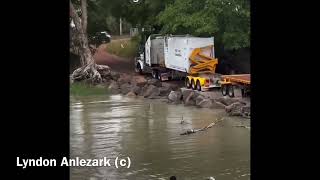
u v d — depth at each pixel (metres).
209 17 34.66
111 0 48.56
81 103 30.92
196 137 19.77
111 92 36.62
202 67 33.94
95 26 50.66
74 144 18.61
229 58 37.22
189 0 36.34
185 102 29.70
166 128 21.91
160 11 43.03
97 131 21.34
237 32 35.09
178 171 14.80
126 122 23.67
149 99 32.78
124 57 57.31
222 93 30.06
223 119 23.91
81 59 42.09
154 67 40.84
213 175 14.31
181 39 35.47
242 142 18.56
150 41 41.44
